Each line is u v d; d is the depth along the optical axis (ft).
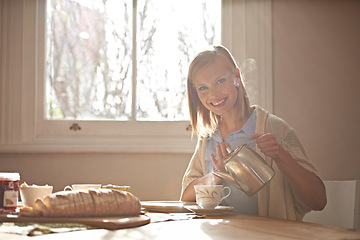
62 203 3.97
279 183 5.76
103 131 8.79
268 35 9.04
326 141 9.05
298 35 9.14
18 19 8.66
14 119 8.51
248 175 4.56
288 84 9.05
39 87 8.72
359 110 9.16
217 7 9.27
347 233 3.36
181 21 9.29
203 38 9.27
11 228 3.62
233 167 4.62
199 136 6.37
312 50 9.16
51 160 8.48
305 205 5.72
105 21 9.12
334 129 9.09
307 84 9.09
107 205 4.08
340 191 5.89
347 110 9.14
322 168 9.00
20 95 8.56
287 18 9.15
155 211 5.18
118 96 9.02
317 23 9.21
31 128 8.56
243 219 4.33
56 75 8.90
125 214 4.22
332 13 9.27
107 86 9.03
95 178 8.54
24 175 8.41
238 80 6.15
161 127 8.91
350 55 9.24
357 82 9.22
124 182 8.59
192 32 9.28
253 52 8.98
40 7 8.81
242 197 5.86
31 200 4.82
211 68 5.95
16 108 8.54
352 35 9.29
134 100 8.97
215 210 4.71
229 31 9.05
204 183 5.90
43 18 8.80
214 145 6.23
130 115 8.96
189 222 4.08
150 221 4.09
